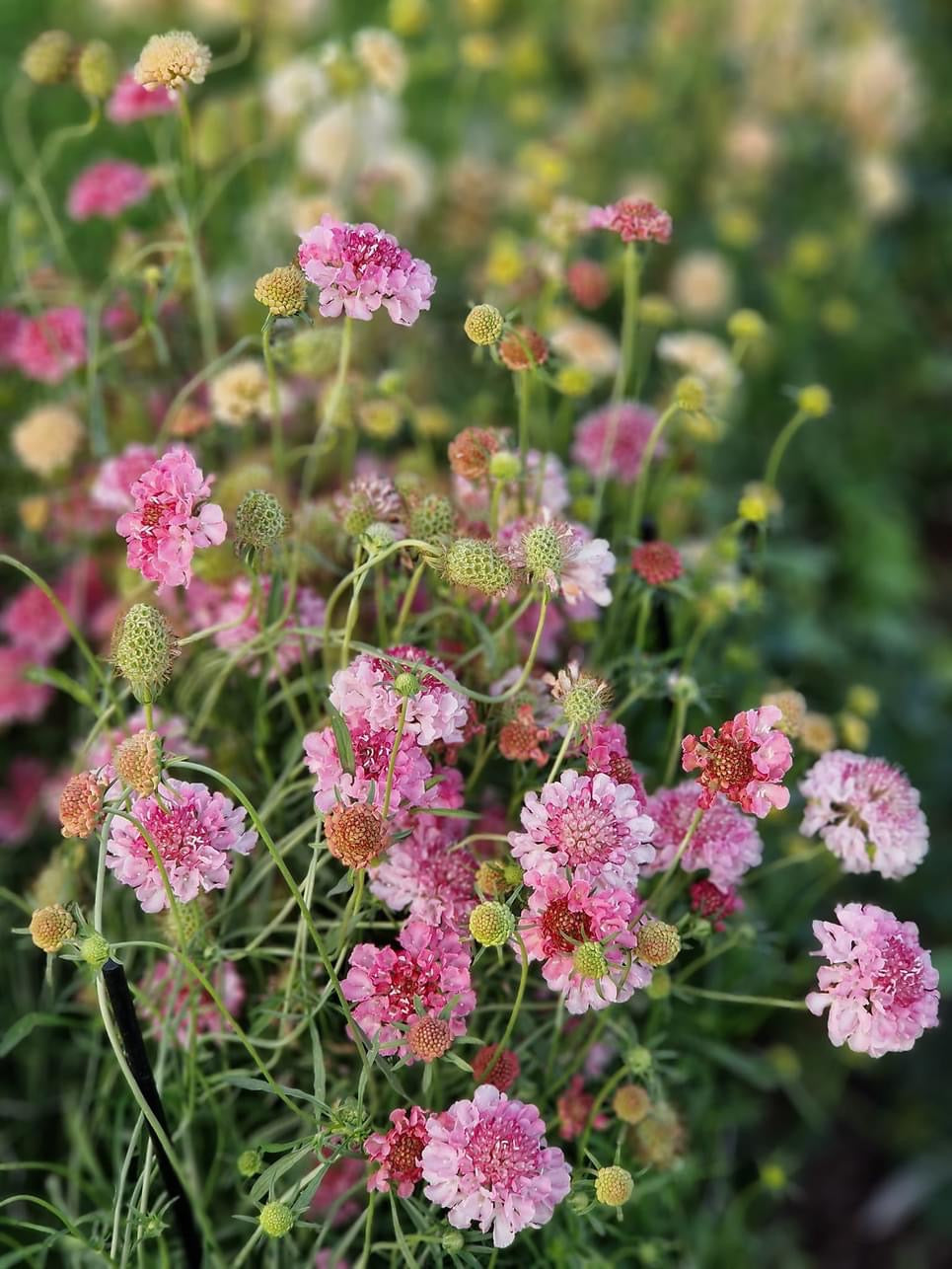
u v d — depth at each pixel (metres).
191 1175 0.87
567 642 0.99
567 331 1.15
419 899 0.84
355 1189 0.84
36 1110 0.97
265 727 0.92
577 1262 0.88
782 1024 1.19
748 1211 1.13
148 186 1.11
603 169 1.65
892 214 1.72
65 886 0.90
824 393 1.03
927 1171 1.21
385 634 0.90
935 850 1.29
